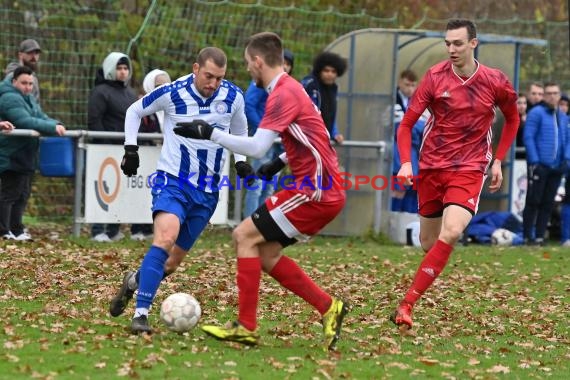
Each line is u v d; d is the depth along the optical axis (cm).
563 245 4100
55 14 3975
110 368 1714
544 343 2177
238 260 1911
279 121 1845
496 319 2420
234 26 4306
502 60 4247
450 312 2484
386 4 4953
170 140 2066
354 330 2203
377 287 2823
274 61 1878
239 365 1777
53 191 3944
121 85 3522
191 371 1714
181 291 2573
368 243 3900
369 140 4009
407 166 2292
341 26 4591
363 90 4025
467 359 1958
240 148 1839
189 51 4244
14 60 3891
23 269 2730
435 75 2300
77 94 4025
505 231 4022
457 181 2269
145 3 4197
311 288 1928
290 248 3562
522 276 3152
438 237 2325
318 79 3622
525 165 4288
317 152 1864
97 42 4062
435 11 5156
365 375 1756
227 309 2380
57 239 3406
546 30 5266
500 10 5356
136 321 1997
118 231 3556
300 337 2078
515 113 2364
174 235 2012
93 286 2564
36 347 1844
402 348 2030
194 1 4250
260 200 3750
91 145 3456
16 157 3247
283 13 4419
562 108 4019
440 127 2302
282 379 1691
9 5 3878
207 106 2072
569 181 4122
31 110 3291
